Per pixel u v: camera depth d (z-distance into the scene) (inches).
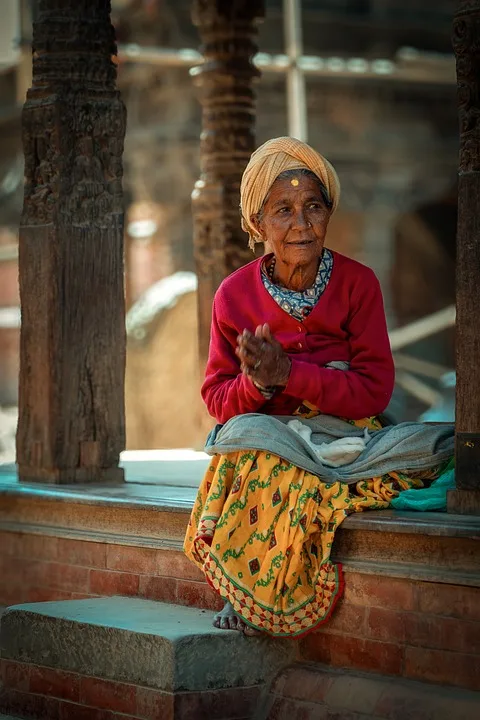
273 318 198.5
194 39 831.7
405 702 176.7
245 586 185.5
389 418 210.8
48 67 247.8
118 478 252.1
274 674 193.0
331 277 198.8
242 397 192.9
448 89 927.7
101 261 250.2
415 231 958.4
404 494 190.1
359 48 932.0
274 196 193.9
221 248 329.4
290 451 186.7
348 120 906.1
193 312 590.6
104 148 251.1
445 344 946.1
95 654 195.5
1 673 210.4
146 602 213.5
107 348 251.0
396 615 183.2
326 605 188.4
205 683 186.7
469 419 184.7
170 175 822.5
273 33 900.0
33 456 248.5
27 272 248.7
